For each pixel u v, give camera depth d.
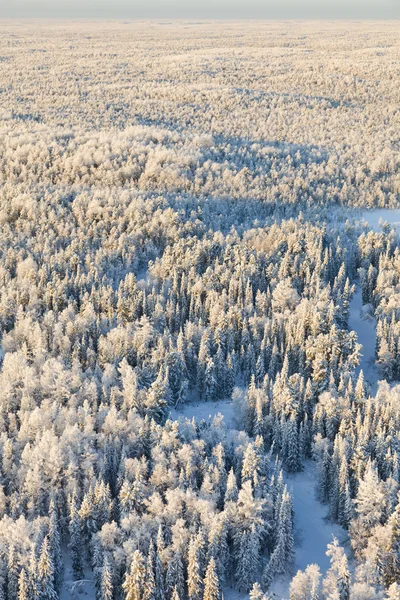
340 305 121.25
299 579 61.19
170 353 99.75
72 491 71.69
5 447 77.06
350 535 71.88
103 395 90.38
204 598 63.62
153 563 65.31
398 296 120.94
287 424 86.44
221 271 131.75
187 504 69.56
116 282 134.25
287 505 70.50
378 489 70.56
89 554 70.62
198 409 100.38
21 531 65.50
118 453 79.06
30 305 118.31
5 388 90.00
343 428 84.19
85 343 106.75
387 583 64.50
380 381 94.69
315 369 98.44
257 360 106.06
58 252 143.00
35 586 62.28
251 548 68.00
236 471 77.12
